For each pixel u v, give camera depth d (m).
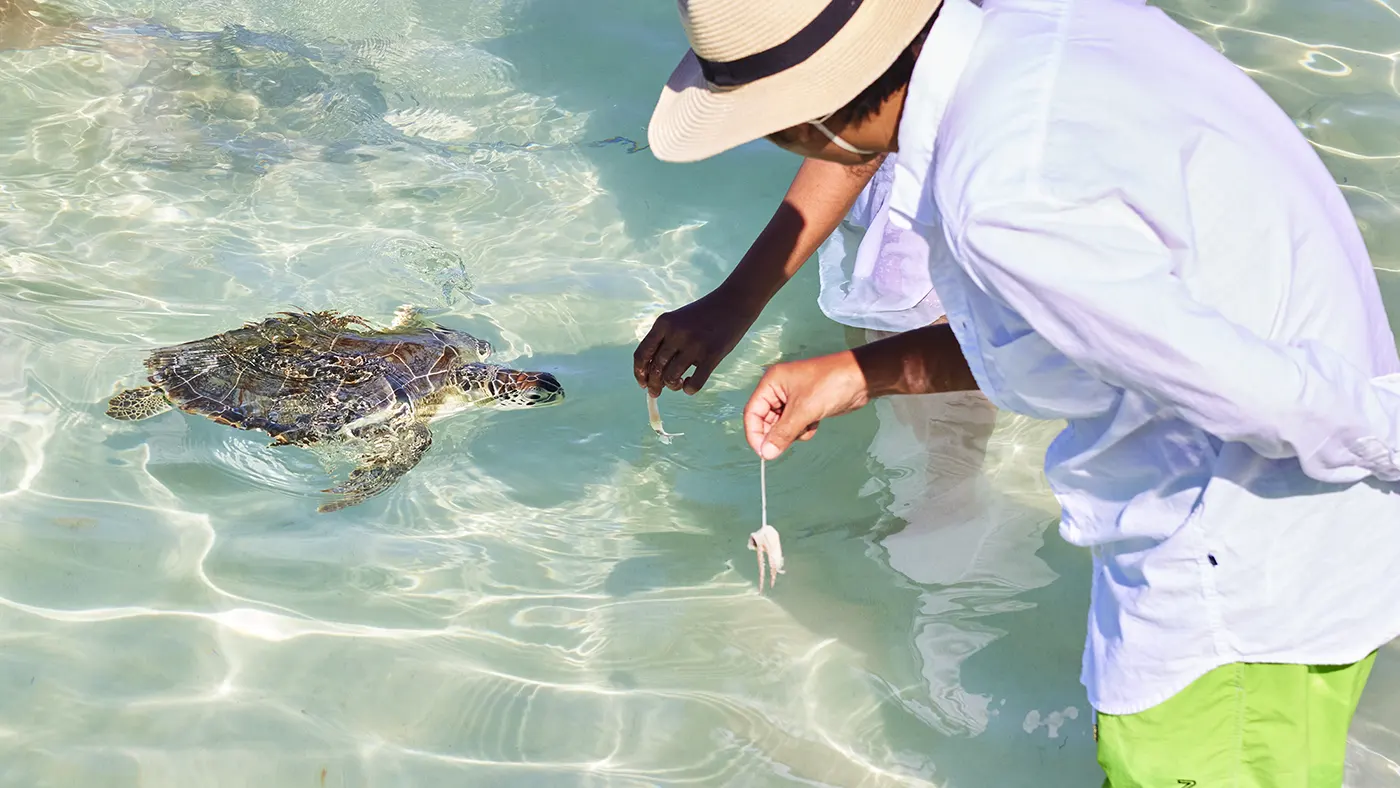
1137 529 1.75
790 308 3.66
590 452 3.22
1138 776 1.86
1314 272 1.58
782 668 2.64
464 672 2.61
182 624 2.69
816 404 2.06
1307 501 1.63
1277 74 4.52
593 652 2.67
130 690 2.53
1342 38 4.73
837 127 1.61
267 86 4.60
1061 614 2.75
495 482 3.14
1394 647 2.64
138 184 4.07
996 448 3.19
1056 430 3.24
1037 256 1.43
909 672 2.63
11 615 2.67
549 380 3.24
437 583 2.84
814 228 2.60
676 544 2.96
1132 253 1.42
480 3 5.20
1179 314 1.39
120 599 2.74
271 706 2.52
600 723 2.51
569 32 5.01
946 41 1.53
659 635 2.71
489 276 3.78
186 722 2.47
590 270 3.82
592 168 4.26
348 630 2.70
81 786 2.33
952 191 1.50
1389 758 2.38
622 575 2.87
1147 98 1.49
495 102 4.61
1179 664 1.74
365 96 4.59
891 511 3.02
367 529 2.98
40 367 3.33
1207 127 1.50
